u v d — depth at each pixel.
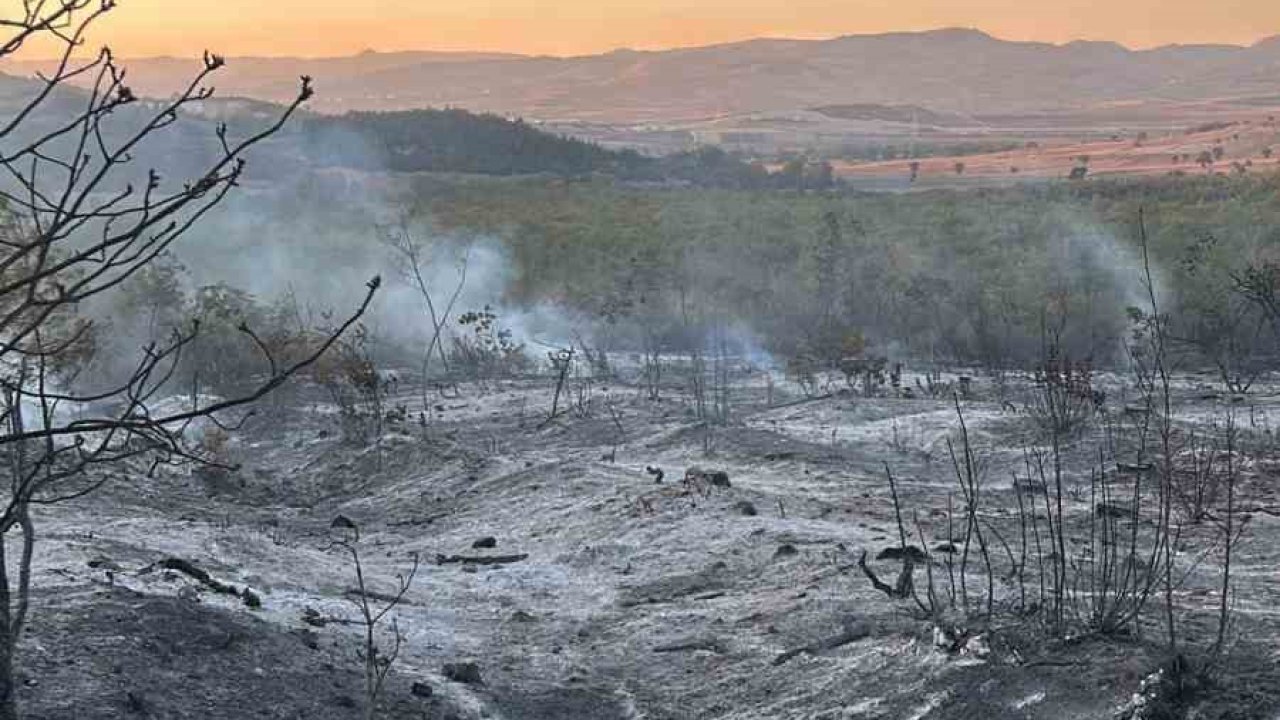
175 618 8.30
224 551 11.96
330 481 19.20
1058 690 7.09
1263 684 6.82
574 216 63.69
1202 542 11.31
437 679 8.67
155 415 21.61
